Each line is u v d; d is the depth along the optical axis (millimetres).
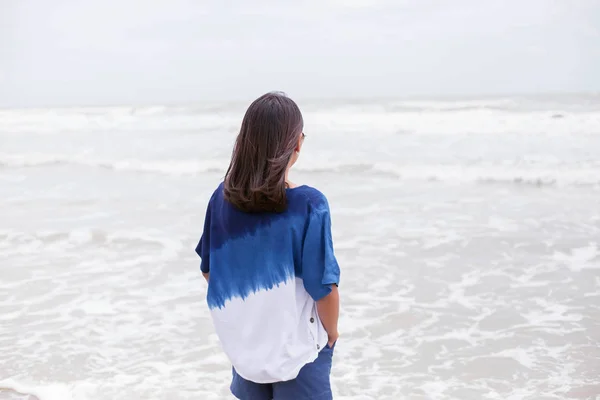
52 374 4316
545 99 27828
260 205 1973
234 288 2074
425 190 10805
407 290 5906
